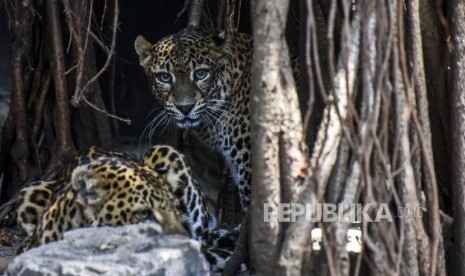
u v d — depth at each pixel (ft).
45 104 49.32
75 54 47.09
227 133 46.39
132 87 66.74
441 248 31.68
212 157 62.13
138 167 37.40
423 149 30.27
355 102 30.27
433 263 30.63
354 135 28.58
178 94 44.65
